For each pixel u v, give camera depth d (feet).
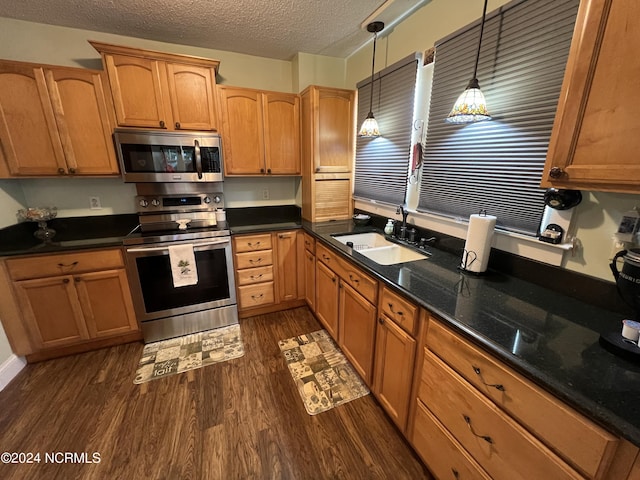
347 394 5.78
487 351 2.97
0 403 5.51
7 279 5.97
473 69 4.91
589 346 2.83
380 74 7.28
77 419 5.16
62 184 7.43
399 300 4.32
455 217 5.59
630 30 2.32
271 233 8.32
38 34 6.73
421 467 4.39
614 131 2.54
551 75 3.81
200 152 7.26
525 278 4.42
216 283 7.88
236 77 8.70
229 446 4.69
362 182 8.75
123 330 7.18
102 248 6.57
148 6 5.94
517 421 2.73
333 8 6.08
